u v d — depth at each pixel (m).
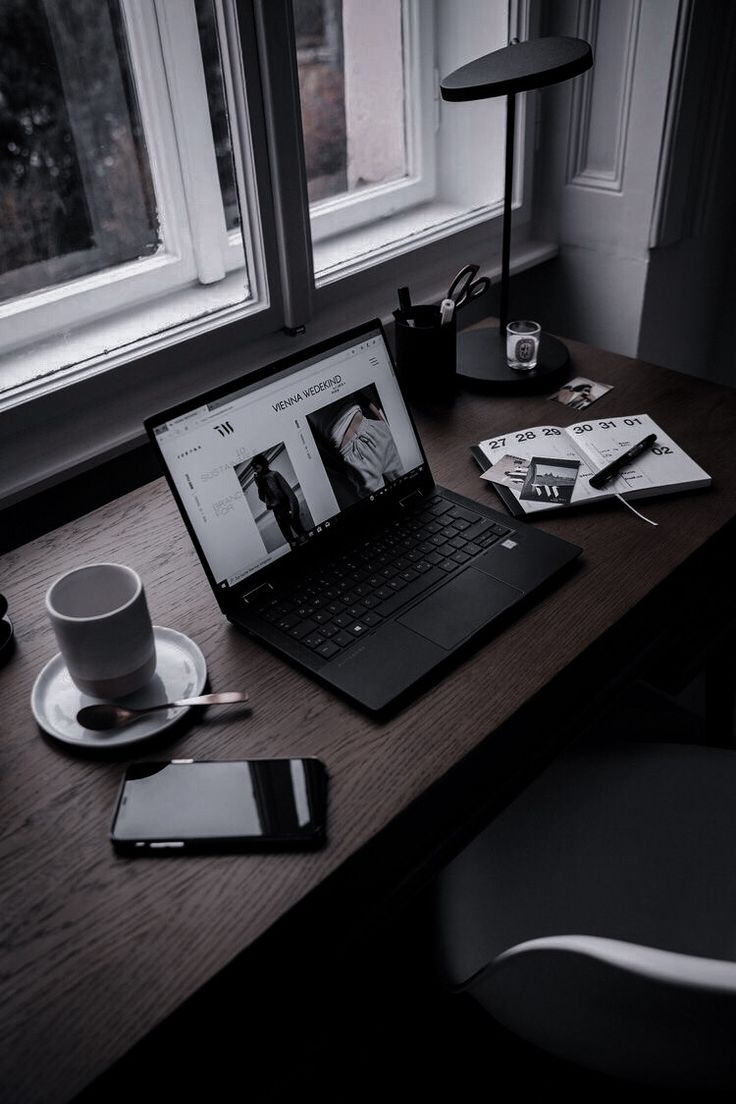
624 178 1.69
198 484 0.90
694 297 1.95
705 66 1.57
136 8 1.17
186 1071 0.76
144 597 0.81
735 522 1.09
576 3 1.60
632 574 0.98
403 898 0.84
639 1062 0.71
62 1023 0.60
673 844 0.98
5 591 0.99
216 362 1.35
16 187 1.16
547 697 0.87
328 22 1.42
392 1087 1.19
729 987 0.55
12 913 0.67
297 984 0.81
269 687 0.85
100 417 1.22
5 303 1.20
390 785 0.75
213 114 1.30
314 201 1.56
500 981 0.74
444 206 1.76
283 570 0.97
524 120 1.69
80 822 0.74
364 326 1.06
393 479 1.08
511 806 1.04
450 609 0.92
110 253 1.29
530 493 1.09
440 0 1.55
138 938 0.65
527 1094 1.18
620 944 0.60
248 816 0.72
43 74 1.13
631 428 1.21
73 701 0.84
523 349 1.35
